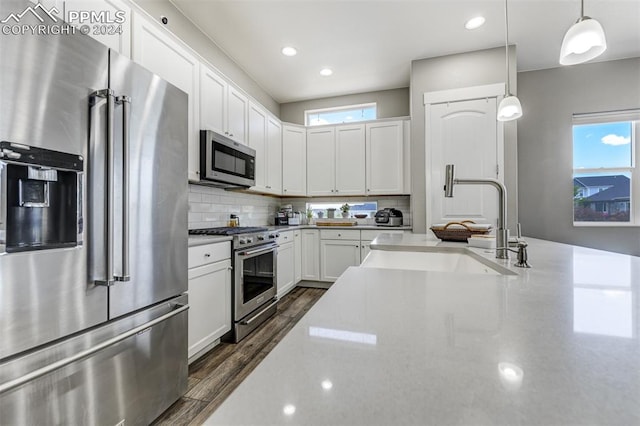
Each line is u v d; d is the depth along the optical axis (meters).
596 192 3.41
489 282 0.84
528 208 3.50
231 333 2.30
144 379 1.36
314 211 4.47
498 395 0.31
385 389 0.32
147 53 1.80
